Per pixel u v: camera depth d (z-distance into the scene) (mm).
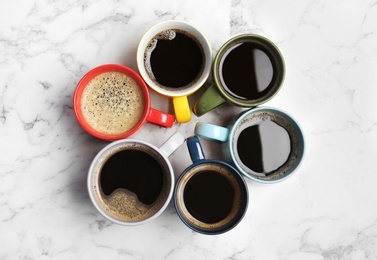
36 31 623
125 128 600
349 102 659
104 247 625
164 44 613
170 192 567
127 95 604
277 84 607
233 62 617
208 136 583
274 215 646
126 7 631
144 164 608
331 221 654
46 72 624
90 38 627
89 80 597
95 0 627
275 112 607
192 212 615
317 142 655
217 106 611
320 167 655
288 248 646
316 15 655
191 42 614
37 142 621
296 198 649
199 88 608
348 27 659
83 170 624
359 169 659
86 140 624
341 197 656
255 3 647
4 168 617
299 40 653
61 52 625
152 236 629
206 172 613
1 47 621
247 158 619
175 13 637
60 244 621
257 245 643
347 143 658
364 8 661
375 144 661
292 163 618
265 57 616
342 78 658
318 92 654
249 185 642
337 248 653
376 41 662
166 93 592
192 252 633
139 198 606
